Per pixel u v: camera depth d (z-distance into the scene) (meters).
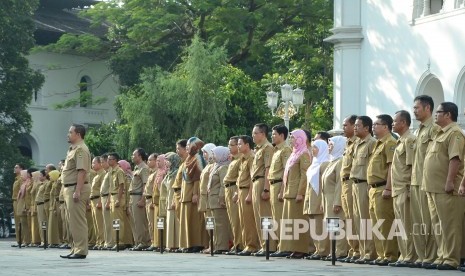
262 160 33.38
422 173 25.97
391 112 57.47
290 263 27.55
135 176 42.38
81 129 30.78
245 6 87.31
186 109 69.88
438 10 55.31
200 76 69.94
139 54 87.25
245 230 34.06
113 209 43.09
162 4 86.50
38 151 94.50
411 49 55.72
